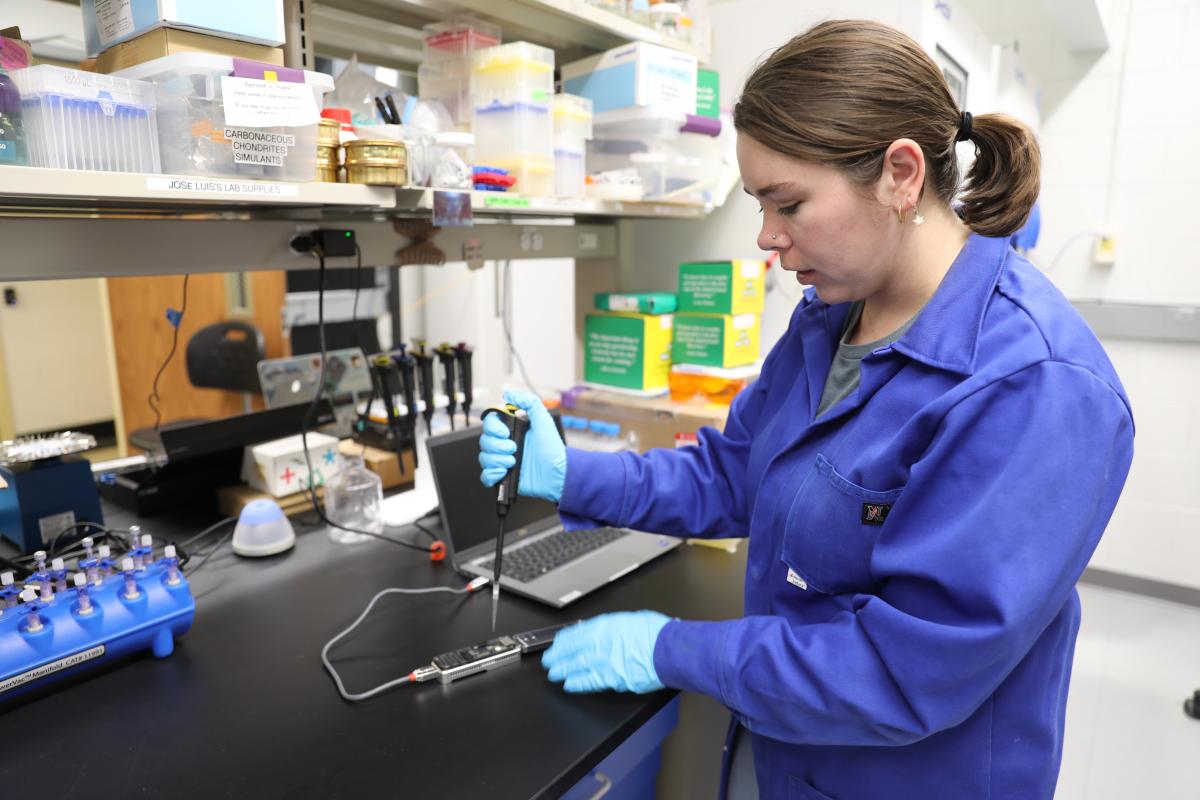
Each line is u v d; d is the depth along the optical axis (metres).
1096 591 3.09
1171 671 2.52
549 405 1.88
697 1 1.81
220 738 0.88
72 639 0.96
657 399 1.89
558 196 1.47
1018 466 0.69
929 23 1.73
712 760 1.45
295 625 1.14
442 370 1.76
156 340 3.66
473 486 1.36
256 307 3.54
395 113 1.21
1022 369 0.71
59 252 1.04
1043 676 0.84
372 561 1.37
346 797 0.79
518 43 1.34
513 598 1.24
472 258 1.62
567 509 1.15
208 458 1.63
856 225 0.76
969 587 0.69
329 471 1.66
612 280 2.09
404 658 1.05
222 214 1.35
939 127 0.75
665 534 1.18
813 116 0.72
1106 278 3.10
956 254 0.84
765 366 1.13
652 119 1.64
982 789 0.83
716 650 0.86
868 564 0.83
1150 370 2.96
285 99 0.97
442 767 0.84
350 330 3.44
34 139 0.82
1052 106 3.10
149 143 0.91
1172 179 2.91
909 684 0.72
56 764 0.84
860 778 0.88
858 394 0.85
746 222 2.00
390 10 1.41
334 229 1.33
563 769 0.83
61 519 1.35
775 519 0.93
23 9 1.77
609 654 0.96
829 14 1.82
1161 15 2.84
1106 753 2.12
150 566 1.08
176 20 0.87
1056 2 2.33
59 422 4.12
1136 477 3.03
